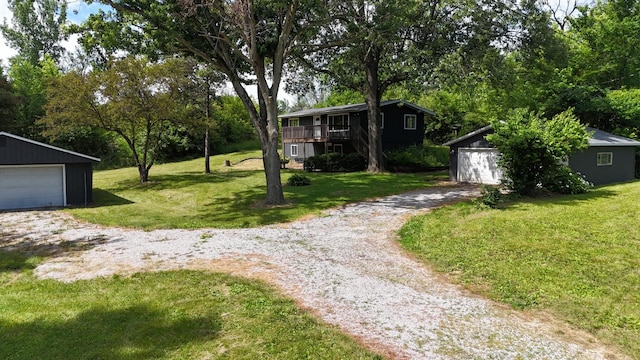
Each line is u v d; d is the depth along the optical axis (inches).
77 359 178.5
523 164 550.6
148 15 522.3
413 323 217.9
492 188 553.3
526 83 982.4
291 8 556.4
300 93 989.2
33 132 1406.3
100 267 324.5
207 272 303.1
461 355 184.5
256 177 922.1
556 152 534.0
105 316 223.9
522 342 197.5
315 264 323.0
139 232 460.8
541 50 790.5
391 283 280.4
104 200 729.6
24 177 655.8
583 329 210.8
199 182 871.1
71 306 239.6
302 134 1264.8
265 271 305.6
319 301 247.6
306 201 625.3
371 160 986.7
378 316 226.7
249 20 556.1
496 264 306.8
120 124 910.4
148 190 821.9
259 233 440.5
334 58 892.6
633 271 275.6
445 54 773.9
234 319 218.7
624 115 885.2
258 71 596.1
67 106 833.5
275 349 186.9
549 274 280.8
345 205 589.0
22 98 1316.4
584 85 979.9
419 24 773.9
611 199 497.4
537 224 401.4
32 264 337.1
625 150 761.0
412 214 510.3
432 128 1459.2
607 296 243.9
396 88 1347.2
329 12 617.0
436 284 279.3
